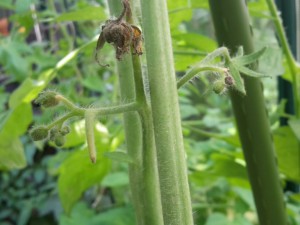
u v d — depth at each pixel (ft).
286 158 0.73
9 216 1.95
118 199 1.26
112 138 0.71
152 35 0.35
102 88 1.27
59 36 1.74
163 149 0.36
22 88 0.67
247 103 0.54
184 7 0.66
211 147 1.10
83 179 0.75
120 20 0.35
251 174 0.56
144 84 0.39
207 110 1.53
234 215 1.04
